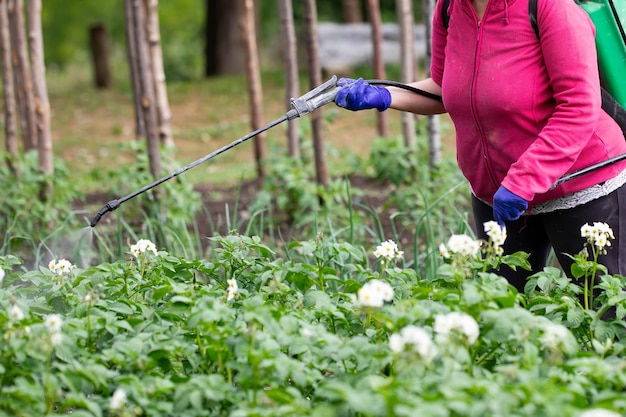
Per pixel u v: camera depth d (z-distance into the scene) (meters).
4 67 10.28
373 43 11.79
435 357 3.71
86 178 12.44
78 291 4.77
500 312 3.85
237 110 18.03
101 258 7.25
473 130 4.91
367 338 4.13
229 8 22.20
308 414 3.42
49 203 8.91
